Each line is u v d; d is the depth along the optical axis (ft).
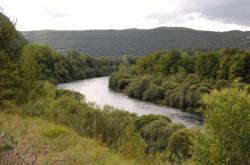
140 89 211.61
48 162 23.76
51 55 282.15
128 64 417.49
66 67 305.32
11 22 49.85
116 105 176.14
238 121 23.02
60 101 46.34
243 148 22.90
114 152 30.68
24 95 46.14
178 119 139.95
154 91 199.72
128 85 234.38
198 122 131.95
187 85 183.73
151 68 305.53
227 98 23.85
